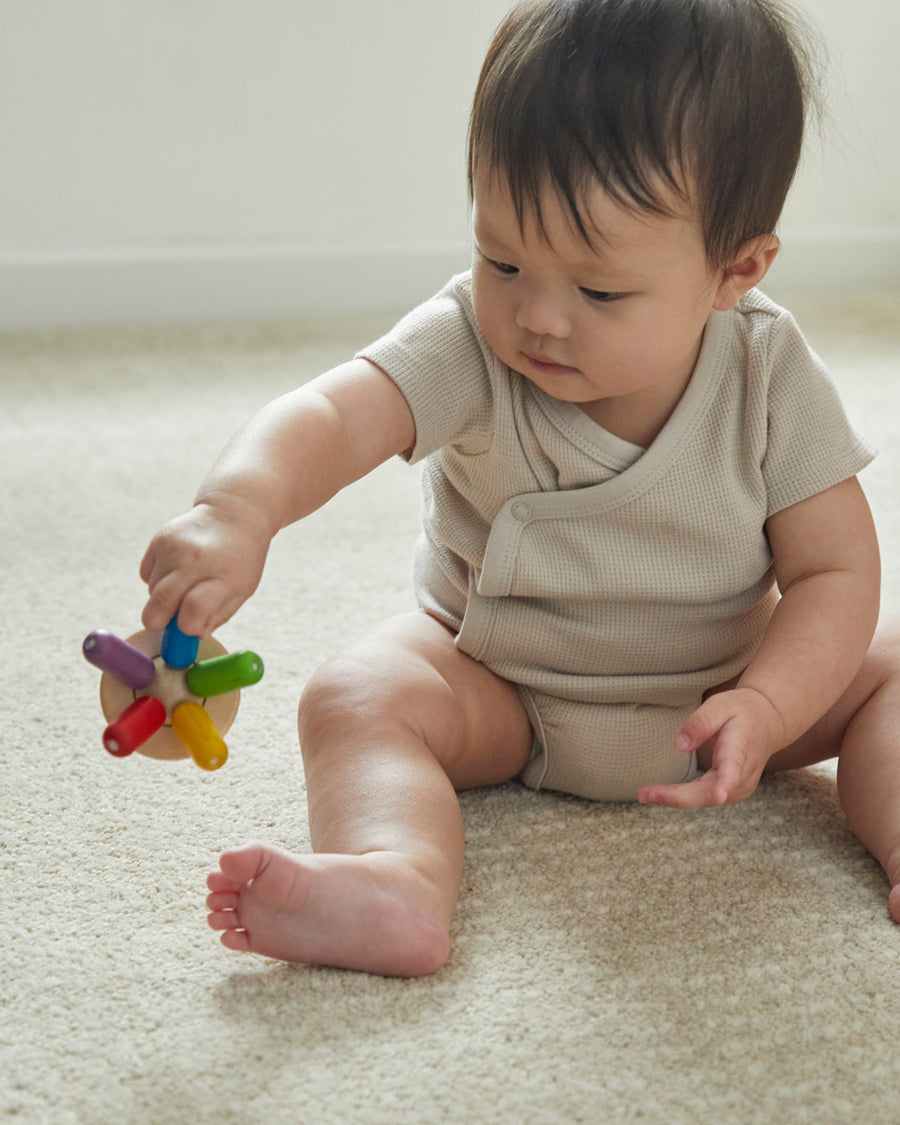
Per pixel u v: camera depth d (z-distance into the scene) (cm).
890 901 71
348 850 67
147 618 62
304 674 98
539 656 83
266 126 192
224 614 63
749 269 74
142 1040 59
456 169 201
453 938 67
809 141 181
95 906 70
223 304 197
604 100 66
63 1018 60
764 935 69
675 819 81
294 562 120
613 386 72
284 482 69
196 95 187
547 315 69
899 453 147
